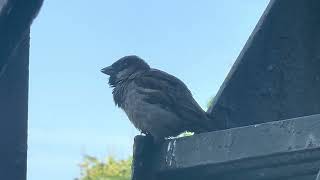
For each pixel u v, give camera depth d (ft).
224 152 11.39
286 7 13.80
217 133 11.54
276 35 13.80
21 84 11.55
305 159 10.98
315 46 14.02
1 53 9.73
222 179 12.34
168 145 12.26
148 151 12.45
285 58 13.82
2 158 11.32
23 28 9.53
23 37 9.68
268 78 13.70
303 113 13.85
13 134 11.41
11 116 11.44
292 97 13.79
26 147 11.50
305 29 13.94
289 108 13.74
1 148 11.33
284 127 10.75
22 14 9.36
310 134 10.47
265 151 10.87
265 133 10.94
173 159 12.14
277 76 13.75
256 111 13.58
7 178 11.34
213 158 11.52
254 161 11.37
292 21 13.84
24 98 11.55
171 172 12.35
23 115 11.51
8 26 9.42
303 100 13.88
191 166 11.84
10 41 9.61
